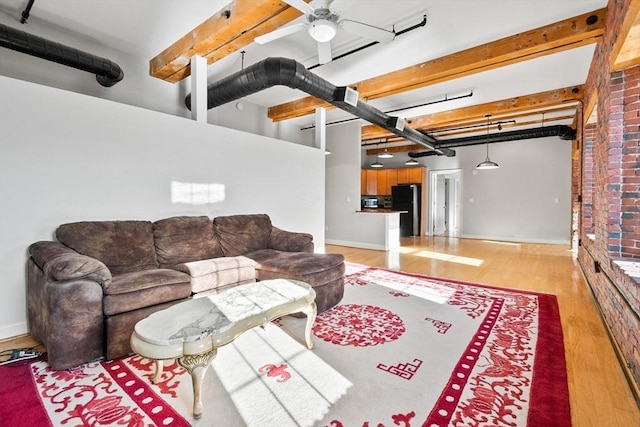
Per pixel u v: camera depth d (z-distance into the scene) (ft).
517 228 26.32
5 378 6.03
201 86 12.16
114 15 10.23
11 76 10.48
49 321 6.26
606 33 9.05
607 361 6.66
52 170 8.66
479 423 4.79
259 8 8.64
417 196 30.27
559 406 5.17
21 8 9.81
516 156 26.32
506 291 11.78
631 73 8.15
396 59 12.76
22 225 8.17
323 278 9.34
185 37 11.36
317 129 18.62
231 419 4.90
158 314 5.75
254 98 18.89
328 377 6.04
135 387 5.76
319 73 14.14
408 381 5.90
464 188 28.96
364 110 15.55
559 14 9.63
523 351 7.08
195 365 4.90
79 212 9.17
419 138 22.08
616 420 4.87
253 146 14.44
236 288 7.39
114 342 6.75
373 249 21.85
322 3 8.02
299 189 17.03
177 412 5.07
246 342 7.50
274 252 11.61
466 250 21.52
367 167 34.60
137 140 10.46
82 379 6.01
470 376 6.07
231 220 12.30
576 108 18.54
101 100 9.62
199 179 12.26
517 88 15.89
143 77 13.60
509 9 9.40
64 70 11.59
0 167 7.82
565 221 24.41
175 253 10.18
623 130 8.29
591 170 15.24
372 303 10.37
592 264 11.78
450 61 12.26
